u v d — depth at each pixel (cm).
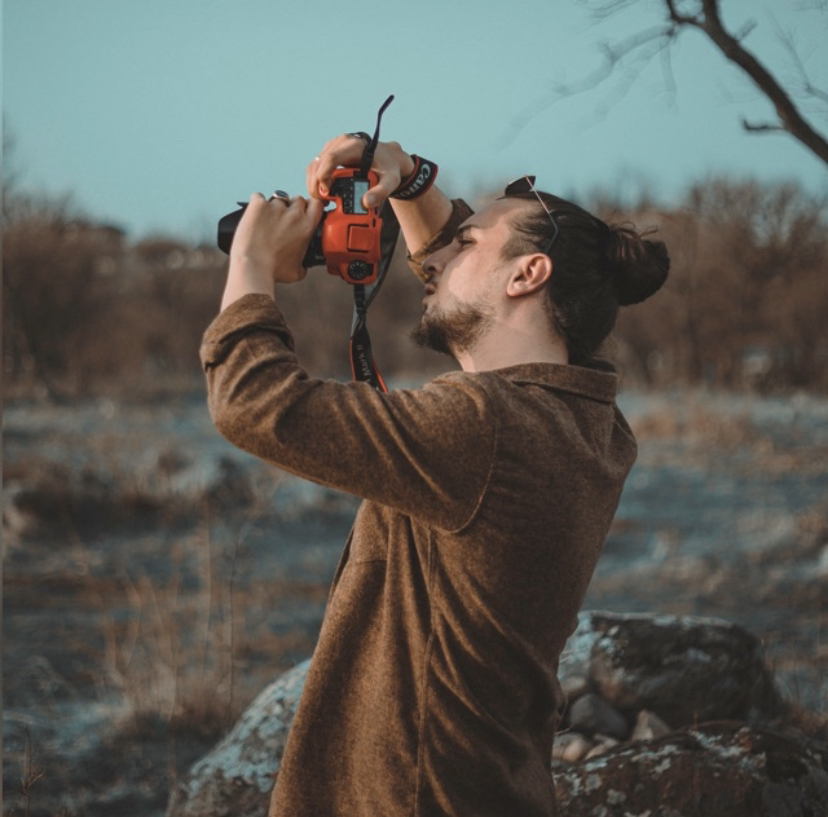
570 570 144
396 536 147
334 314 2231
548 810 152
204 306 2189
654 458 1195
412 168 173
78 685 496
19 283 1844
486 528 138
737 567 738
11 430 1362
